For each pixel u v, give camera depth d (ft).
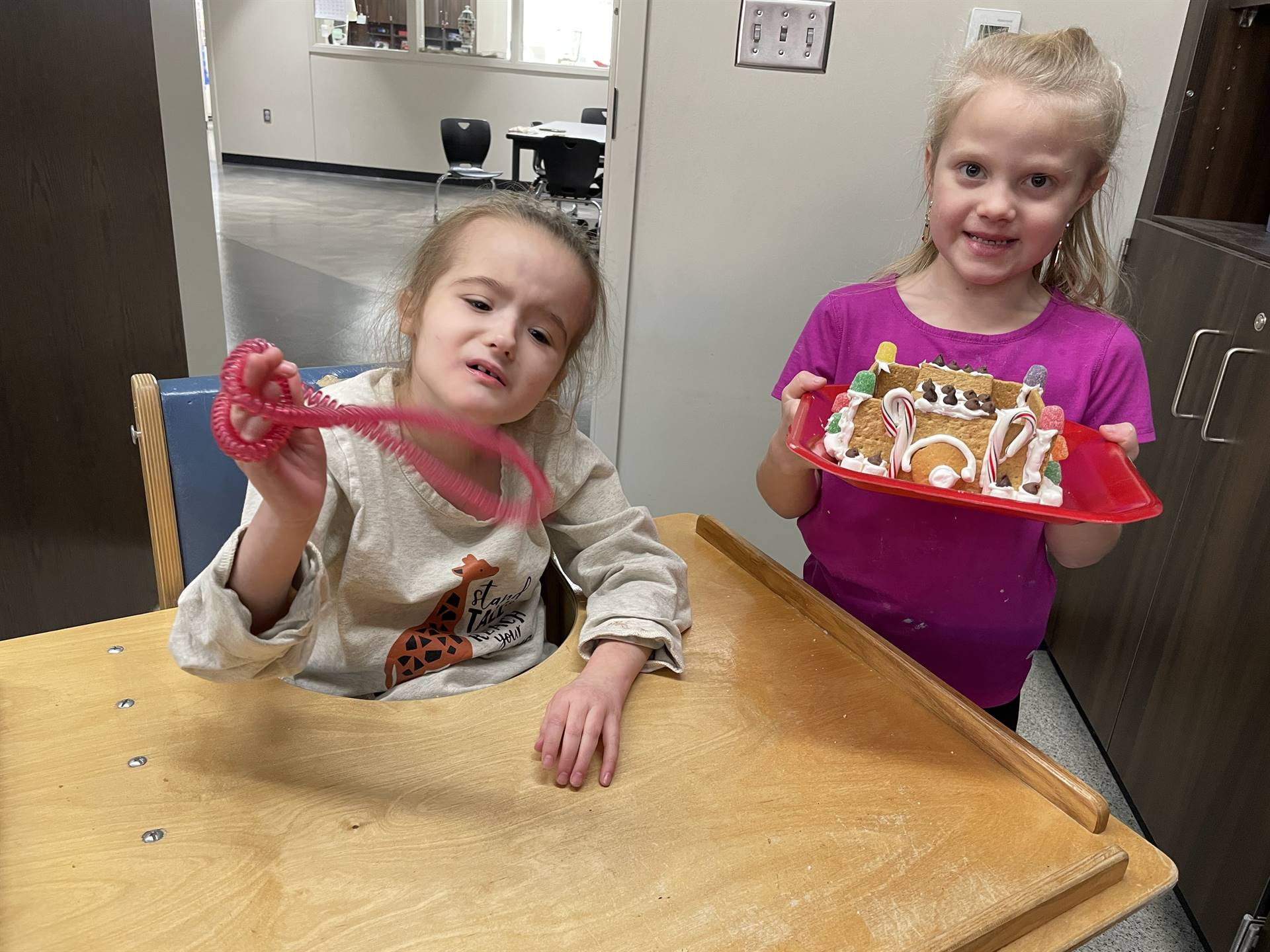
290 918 1.77
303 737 2.26
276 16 29.43
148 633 2.61
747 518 6.54
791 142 5.59
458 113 29.66
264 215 22.48
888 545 3.44
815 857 2.02
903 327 3.38
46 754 2.13
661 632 2.65
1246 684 4.09
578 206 23.22
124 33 5.38
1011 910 1.90
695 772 2.27
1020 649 3.56
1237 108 5.49
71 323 5.43
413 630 2.86
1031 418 2.88
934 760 2.38
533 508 2.29
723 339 6.05
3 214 4.97
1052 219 2.93
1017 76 2.86
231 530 3.23
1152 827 4.85
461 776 2.19
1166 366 5.24
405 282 3.00
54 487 5.51
